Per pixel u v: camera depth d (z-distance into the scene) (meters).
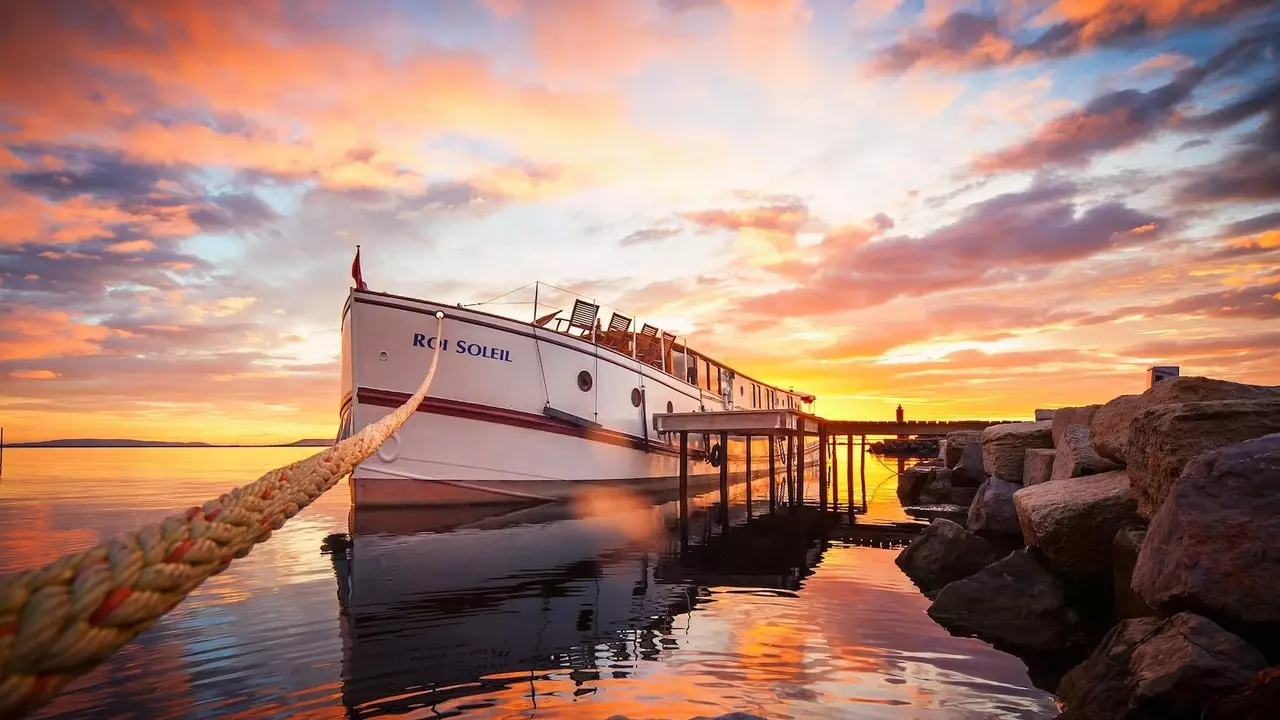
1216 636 5.11
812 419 27.42
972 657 7.30
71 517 19.05
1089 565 8.80
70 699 5.97
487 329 22.66
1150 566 6.02
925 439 72.06
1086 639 7.79
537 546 15.06
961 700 6.11
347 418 22.67
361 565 12.51
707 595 10.34
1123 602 7.78
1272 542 5.28
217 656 7.16
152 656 7.11
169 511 20.55
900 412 40.81
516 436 23.28
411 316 21.34
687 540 16.39
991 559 11.89
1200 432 7.00
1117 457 10.05
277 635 7.97
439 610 9.23
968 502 25.34
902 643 7.79
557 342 24.56
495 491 22.95
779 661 7.17
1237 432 6.84
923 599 10.08
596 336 29.05
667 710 5.83
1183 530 5.71
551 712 5.78
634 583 11.20
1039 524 9.16
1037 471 14.08
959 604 8.95
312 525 18.53
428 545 15.03
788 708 5.90
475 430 22.38
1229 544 5.43
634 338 29.42
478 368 22.45
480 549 14.54
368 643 7.68
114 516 19.31
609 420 26.64
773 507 24.81
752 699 6.11
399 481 21.25
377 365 20.95
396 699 6.05
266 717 5.66
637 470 28.39
